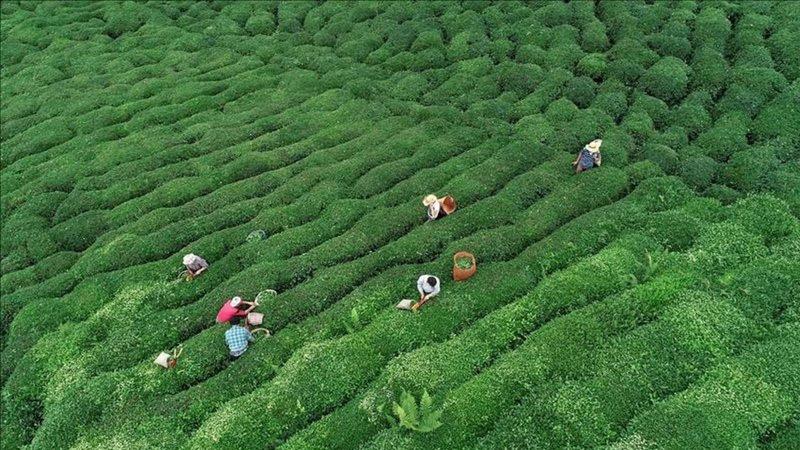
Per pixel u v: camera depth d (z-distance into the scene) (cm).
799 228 2366
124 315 2544
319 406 2075
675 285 2206
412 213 2780
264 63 4050
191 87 3850
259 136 3431
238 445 1988
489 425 1914
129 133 3600
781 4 3559
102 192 3200
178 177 3238
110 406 2200
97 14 4841
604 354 2036
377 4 4322
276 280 2573
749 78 3098
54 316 2612
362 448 1909
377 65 3822
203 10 4672
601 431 1836
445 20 4034
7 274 2920
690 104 3067
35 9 5022
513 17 3912
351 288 2498
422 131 3244
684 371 1966
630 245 2400
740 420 1792
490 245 2539
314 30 4275
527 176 2831
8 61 4431
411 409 1875
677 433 1770
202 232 2883
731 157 2756
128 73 4088
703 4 3712
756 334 2044
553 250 2459
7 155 3622
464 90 3488
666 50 3412
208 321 2470
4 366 2508
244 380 2195
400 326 2253
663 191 2631
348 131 3356
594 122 3059
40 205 3219
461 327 2253
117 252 2838
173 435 2062
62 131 3688
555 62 3491
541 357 2042
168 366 2288
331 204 2906
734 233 2372
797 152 2734
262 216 2888
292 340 2294
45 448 2141
